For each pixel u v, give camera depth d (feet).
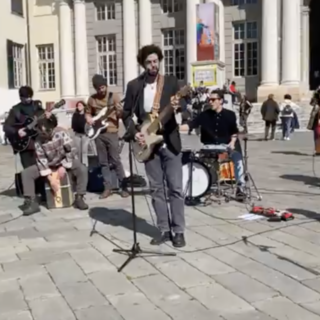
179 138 16.97
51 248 17.52
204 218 20.99
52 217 22.33
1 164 45.93
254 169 36.01
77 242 18.12
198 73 83.30
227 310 11.97
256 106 87.51
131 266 15.25
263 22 94.99
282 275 14.12
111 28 108.37
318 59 115.55
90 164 28.35
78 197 23.81
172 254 16.16
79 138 32.35
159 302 12.57
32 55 111.96
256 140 63.62
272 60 94.58
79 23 109.29
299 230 18.71
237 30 101.81
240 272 14.46
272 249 16.51
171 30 104.99
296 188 27.73
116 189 27.27
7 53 93.15
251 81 100.58
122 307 12.36
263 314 11.69
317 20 114.73
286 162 39.83
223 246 16.98
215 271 14.60
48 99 111.86
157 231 19.21
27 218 22.35
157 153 17.04
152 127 16.43
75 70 110.22
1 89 89.76
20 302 12.92
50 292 13.51
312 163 38.70
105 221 21.15
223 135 24.20
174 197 17.10
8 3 95.50
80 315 12.01
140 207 23.54
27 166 25.17
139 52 16.97
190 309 12.09
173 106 15.84
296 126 66.69
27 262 16.06
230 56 102.27
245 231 18.79
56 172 23.91
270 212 20.90
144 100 16.72
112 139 25.70
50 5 110.42
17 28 98.89
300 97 93.20
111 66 109.91
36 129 24.06
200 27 85.61
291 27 93.45
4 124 25.09
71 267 15.40
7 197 28.07
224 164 25.12
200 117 24.56
